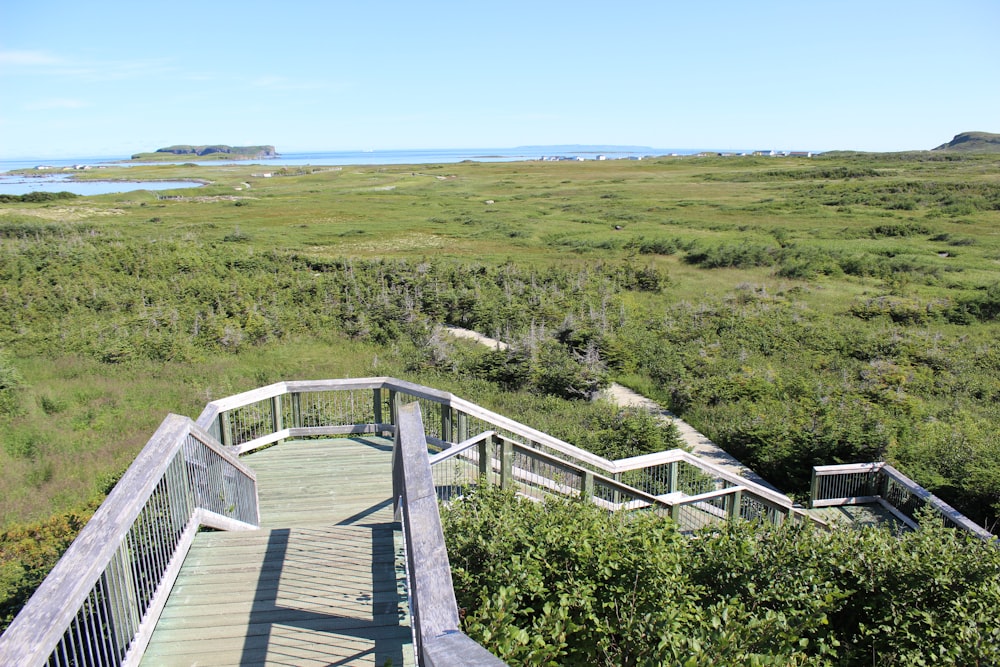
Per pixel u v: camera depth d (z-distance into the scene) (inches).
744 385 680.4
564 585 159.2
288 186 4510.3
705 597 188.2
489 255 1685.5
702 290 1275.8
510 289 1119.6
